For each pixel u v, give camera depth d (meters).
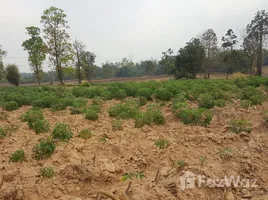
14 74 51.03
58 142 7.74
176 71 50.44
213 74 66.25
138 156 6.89
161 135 8.94
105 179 5.58
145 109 14.78
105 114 13.24
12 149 7.52
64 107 15.27
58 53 42.91
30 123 10.15
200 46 49.38
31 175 5.70
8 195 4.77
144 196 4.98
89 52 51.44
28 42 41.47
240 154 7.20
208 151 7.42
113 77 82.19
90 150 7.28
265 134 9.19
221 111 12.95
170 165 6.50
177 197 5.10
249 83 24.84
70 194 5.17
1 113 13.03
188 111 10.67
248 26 49.53
